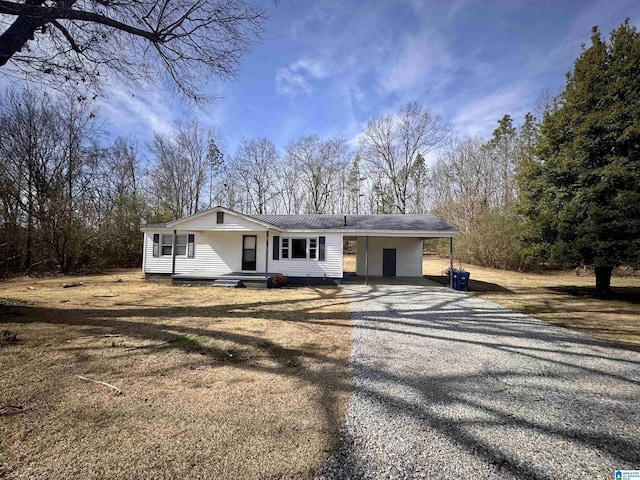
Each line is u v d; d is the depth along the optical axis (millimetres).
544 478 2127
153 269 14664
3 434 2486
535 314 7938
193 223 13328
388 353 4828
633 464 2299
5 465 2115
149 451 2314
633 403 3309
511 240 20828
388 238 17609
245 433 2594
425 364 4375
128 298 9430
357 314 7664
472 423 2848
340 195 36438
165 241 14766
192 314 7297
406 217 16734
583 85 10977
